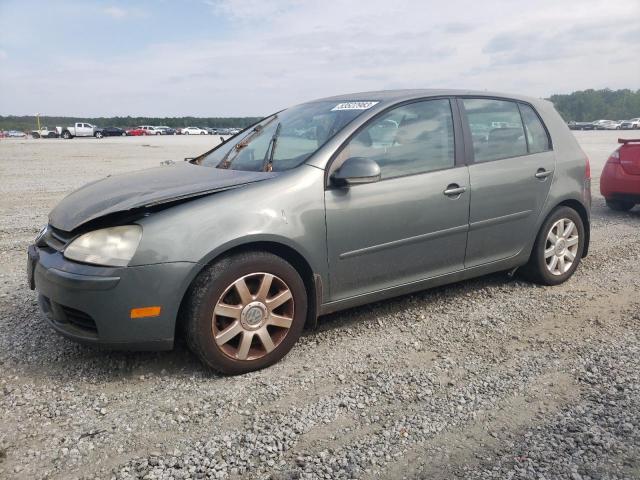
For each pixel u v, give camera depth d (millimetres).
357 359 3527
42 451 2553
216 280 3143
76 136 59938
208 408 2932
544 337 3861
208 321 3148
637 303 4527
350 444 2611
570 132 5180
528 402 2982
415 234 3961
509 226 4547
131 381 3234
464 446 2592
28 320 4141
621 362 3430
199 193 3256
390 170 3871
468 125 4375
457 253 4266
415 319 4203
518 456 2508
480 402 2984
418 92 4277
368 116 3871
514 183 4500
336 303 3729
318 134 3885
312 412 2887
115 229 3072
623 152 8273
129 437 2670
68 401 3004
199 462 2469
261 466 2445
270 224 3299
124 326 3033
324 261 3568
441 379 3250
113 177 4129
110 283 2971
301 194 3449
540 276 4906
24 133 82000
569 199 4953
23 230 7285
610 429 2703
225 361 3236
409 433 2699
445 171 4117
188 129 79062
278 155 3854
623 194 8242
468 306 4473
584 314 4293
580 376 3260
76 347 3672
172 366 3424
